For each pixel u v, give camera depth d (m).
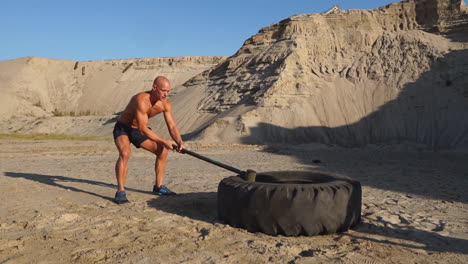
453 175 11.38
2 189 6.61
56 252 3.49
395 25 48.53
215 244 3.85
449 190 8.16
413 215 5.43
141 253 3.51
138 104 5.50
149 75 110.38
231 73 51.56
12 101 93.38
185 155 16.66
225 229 4.41
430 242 4.08
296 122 37.97
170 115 5.78
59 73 111.31
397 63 42.66
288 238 4.18
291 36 48.47
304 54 45.66
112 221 4.60
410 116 36.56
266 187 4.32
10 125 75.38
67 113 99.31
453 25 44.66
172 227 4.46
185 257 3.44
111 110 101.69
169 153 17.19
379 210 5.68
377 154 23.44
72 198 5.96
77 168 10.32
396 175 11.04
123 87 108.62
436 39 44.38
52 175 8.64
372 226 4.71
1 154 14.17
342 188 4.43
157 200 6.00
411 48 43.50
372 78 42.22
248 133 36.47
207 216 5.06
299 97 41.16
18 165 10.88
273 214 4.21
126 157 5.77
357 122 37.78
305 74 43.44
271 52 47.88
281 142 35.47
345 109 39.44
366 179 9.84
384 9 49.75
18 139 25.84
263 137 36.06
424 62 41.47
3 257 3.34
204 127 40.94
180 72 110.88
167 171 10.29
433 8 46.56
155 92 5.50
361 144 34.84
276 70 44.12
